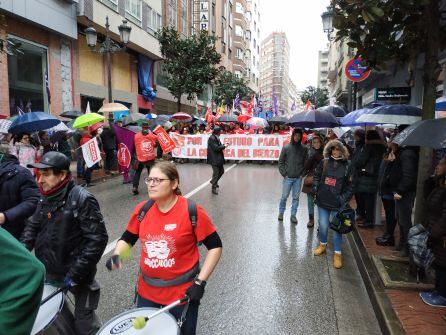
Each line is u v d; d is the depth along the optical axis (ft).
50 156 9.10
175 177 8.39
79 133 41.73
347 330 12.54
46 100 55.77
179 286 8.28
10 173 12.29
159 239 8.25
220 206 30.42
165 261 8.25
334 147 18.47
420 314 12.62
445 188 12.89
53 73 56.70
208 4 136.26
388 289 14.58
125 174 40.88
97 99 70.33
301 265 18.12
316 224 25.61
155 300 8.36
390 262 17.02
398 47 18.11
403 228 17.88
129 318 7.52
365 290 15.65
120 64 78.59
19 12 46.98
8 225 12.09
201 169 54.34
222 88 132.46
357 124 25.13
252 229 24.06
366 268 16.85
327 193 18.70
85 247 9.26
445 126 11.30
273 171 53.72
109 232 22.58
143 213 8.66
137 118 53.62
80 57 64.18
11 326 4.61
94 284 9.99
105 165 46.73
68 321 8.41
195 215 8.30
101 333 7.11
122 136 40.65
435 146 10.94
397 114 19.29
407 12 16.01
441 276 12.85
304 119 26.27
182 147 63.16
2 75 46.93
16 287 4.67
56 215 9.27
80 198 9.27
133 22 76.02
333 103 121.80
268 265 18.01
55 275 9.36
